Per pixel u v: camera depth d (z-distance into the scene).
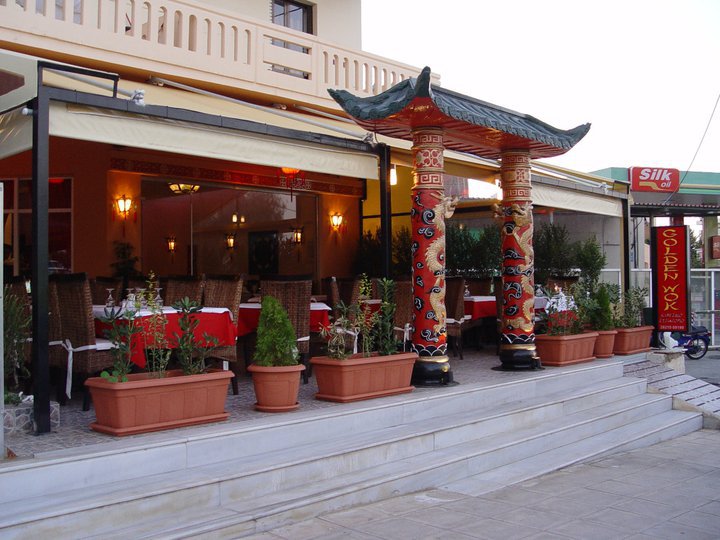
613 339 10.64
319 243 14.87
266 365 6.25
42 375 5.32
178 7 10.61
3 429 4.67
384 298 7.59
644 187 23.12
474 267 13.86
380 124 7.68
